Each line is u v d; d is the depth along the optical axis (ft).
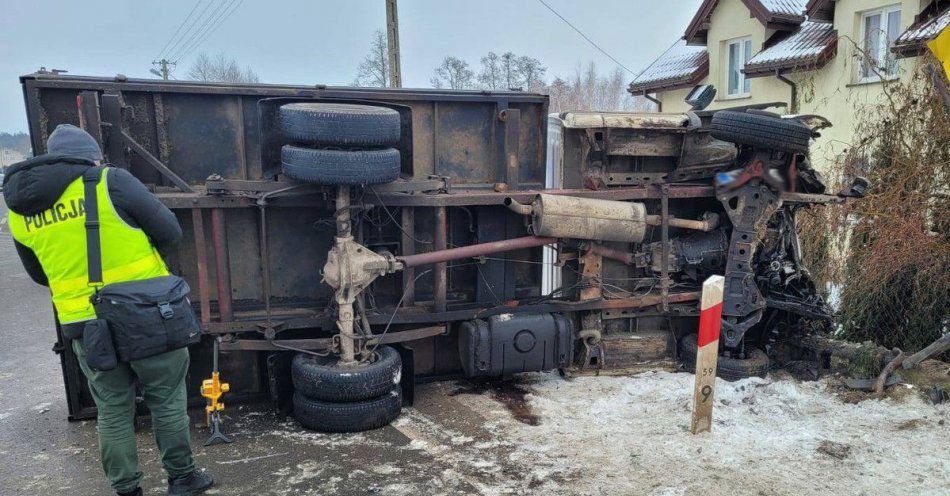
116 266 10.57
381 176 14.48
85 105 13.73
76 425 15.46
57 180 10.25
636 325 19.80
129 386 10.96
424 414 15.97
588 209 17.15
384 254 15.81
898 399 16.16
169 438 11.45
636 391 17.24
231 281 16.07
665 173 19.30
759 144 17.12
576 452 13.73
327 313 16.08
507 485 12.34
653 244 19.01
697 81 56.49
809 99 41.50
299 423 15.42
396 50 53.11
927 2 35.17
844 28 39.91
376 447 14.08
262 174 15.35
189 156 15.48
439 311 16.96
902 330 19.24
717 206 19.74
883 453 13.50
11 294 33.83
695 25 54.80
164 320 10.64
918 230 18.65
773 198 17.95
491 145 17.93
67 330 10.51
